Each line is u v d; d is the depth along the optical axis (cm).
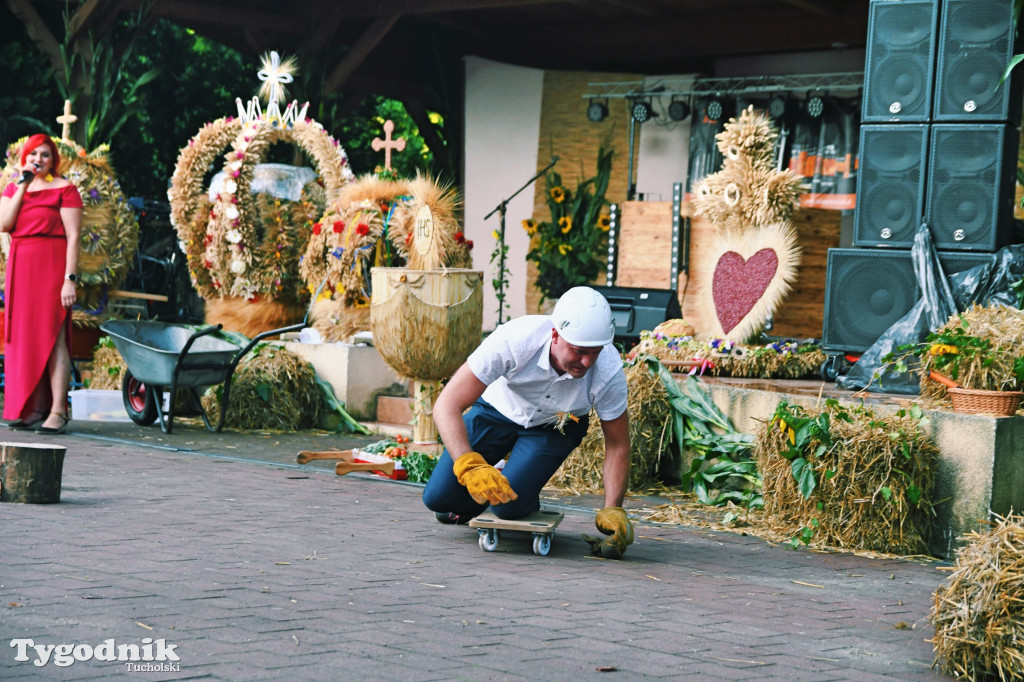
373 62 1328
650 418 580
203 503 485
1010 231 625
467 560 396
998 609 284
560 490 569
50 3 1168
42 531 407
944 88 612
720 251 750
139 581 339
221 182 884
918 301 603
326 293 852
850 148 1184
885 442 452
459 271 625
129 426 761
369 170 1548
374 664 271
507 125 1357
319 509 485
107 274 911
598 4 1238
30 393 704
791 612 347
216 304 920
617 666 280
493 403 425
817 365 652
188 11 1170
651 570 397
